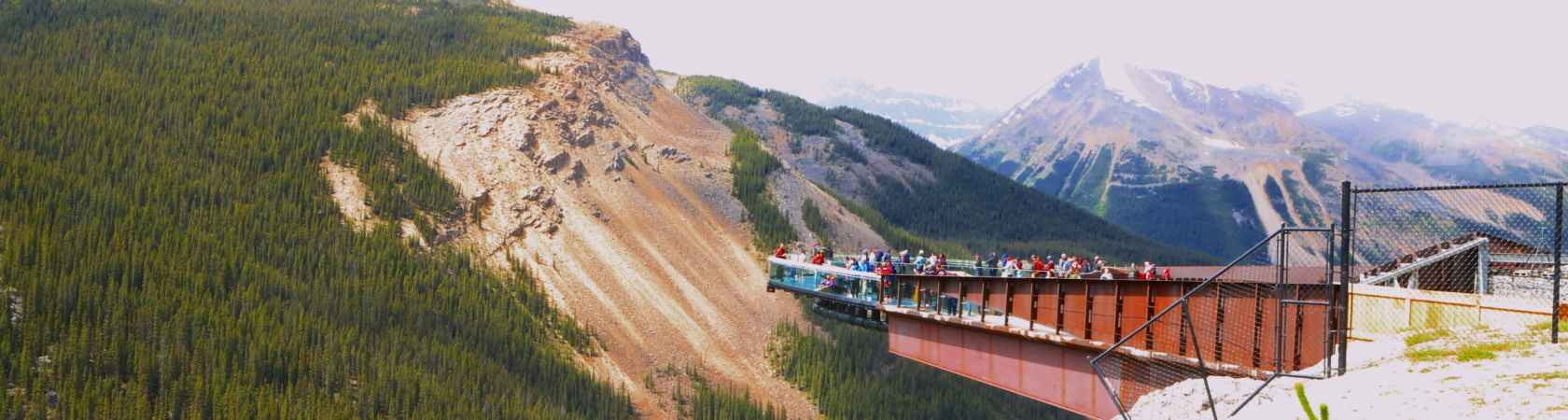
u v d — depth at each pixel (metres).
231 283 131.25
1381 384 20.50
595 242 164.25
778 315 160.25
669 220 177.88
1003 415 147.50
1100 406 31.08
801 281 52.06
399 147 174.75
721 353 147.62
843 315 48.25
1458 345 21.53
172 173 152.62
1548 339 20.77
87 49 193.38
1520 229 28.03
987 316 36.41
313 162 166.88
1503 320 23.23
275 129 174.50
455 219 160.75
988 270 48.97
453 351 125.94
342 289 133.62
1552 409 16.70
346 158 169.75
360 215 156.75
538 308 144.25
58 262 124.19
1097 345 30.70
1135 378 29.89
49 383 104.19
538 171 175.88
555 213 167.12
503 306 141.50
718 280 165.75
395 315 131.62
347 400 111.38
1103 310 31.31
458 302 139.12
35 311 114.00
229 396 106.44
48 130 158.25
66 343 109.69
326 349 119.38
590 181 179.75
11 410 98.25
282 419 104.56
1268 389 23.22
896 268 51.25
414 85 195.88
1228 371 26.38
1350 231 22.45
